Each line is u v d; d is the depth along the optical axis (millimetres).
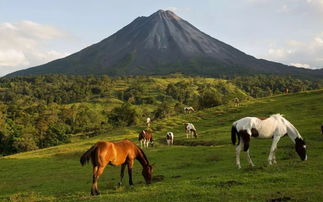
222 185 13945
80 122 122750
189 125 46094
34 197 16312
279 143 29641
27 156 44938
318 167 15805
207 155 27906
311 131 34656
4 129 84812
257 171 16016
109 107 171625
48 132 92750
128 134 63031
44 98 193500
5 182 25219
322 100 60531
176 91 190125
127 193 14125
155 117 124562
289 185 13117
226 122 58531
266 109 62156
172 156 29969
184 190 13375
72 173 26516
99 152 14922
